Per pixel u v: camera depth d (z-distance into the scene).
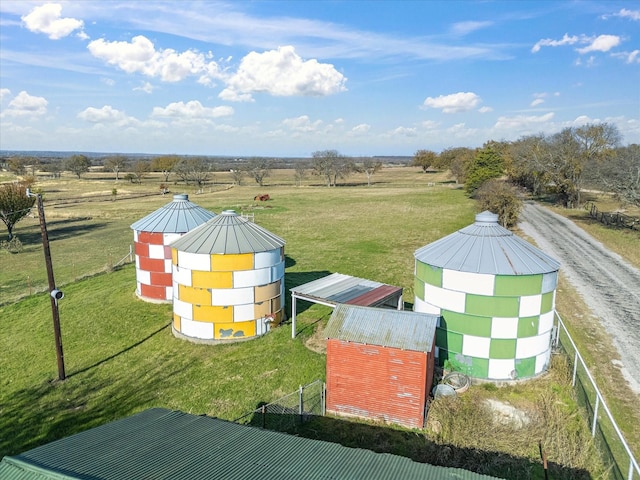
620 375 17.36
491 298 16.33
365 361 14.66
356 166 158.25
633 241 41.97
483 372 16.83
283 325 22.83
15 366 19.88
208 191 106.44
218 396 16.66
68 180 140.38
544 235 45.66
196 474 8.03
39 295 30.05
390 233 49.78
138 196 95.69
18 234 56.00
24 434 14.86
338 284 21.77
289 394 15.93
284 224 56.62
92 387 17.80
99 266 38.72
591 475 11.77
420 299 18.44
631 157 53.09
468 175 86.25
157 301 26.98
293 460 8.75
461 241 17.88
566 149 68.31
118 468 8.12
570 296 26.92
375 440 13.65
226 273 20.67
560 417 14.02
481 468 12.05
